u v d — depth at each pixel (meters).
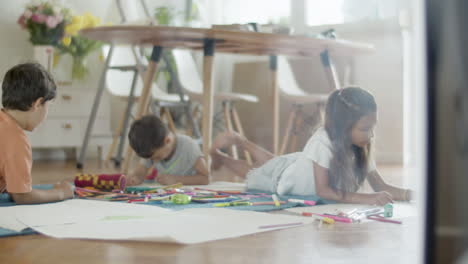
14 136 1.40
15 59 3.95
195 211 1.32
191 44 2.45
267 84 4.43
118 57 3.39
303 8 4.42
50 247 0.94
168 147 2.00
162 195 1.65
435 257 0.30
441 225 0.29
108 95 4.05
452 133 0.29
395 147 3.93
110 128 4.38
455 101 0.28
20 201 1.41
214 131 4.56
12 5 3.94
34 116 1.46
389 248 0.92
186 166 2.10
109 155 3.50
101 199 1.61
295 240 0.99
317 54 2.75
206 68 2.26
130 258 0.85
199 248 0.92
